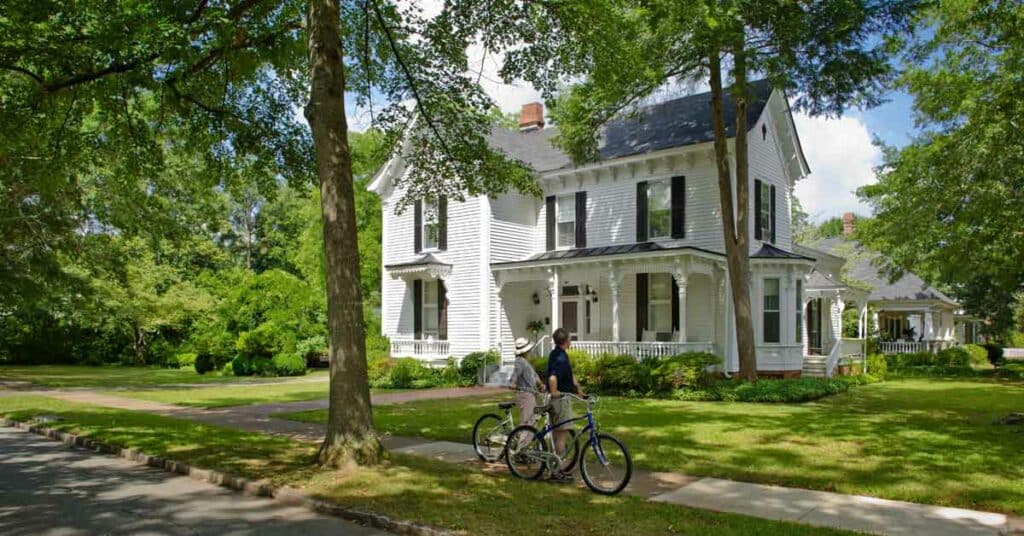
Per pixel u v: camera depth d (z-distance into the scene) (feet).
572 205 81.10
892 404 54.24
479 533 19.54
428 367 81.76
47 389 74.69
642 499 23.52
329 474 27.27
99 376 99.40
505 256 82.17
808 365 79.00
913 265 88.07
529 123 97.91
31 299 78.89
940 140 70.49
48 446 38.09
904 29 51.01
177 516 22.84
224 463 30.19
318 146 29.63
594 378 66.08
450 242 83.82
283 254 174.91
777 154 79.56
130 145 41.78
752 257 69.87
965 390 68.54
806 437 36.78
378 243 126.00
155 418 46.70
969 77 70.03
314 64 29.78
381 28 41.81
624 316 76.84
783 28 49.26
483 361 77.10
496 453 30.89
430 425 42.98
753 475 27.66
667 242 72.84
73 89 33.65
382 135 57.52
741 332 61.41
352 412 29.27
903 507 22.77
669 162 72.90
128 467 31.81
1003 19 49.44
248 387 78.13
